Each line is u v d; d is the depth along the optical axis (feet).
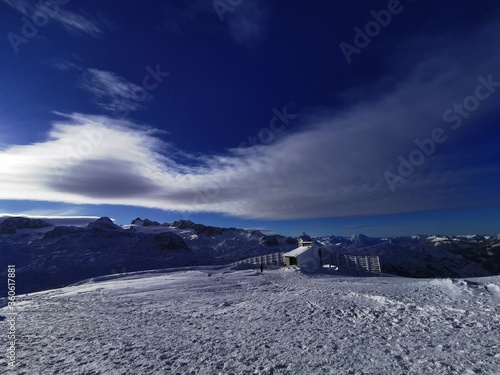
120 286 103.65
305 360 25.72
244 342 32.27
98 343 34.14
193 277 129.29
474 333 30.14
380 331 33.42
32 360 28.53
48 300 74.13
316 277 123.03
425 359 24.48
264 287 89.92
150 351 30.40
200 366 25.61
